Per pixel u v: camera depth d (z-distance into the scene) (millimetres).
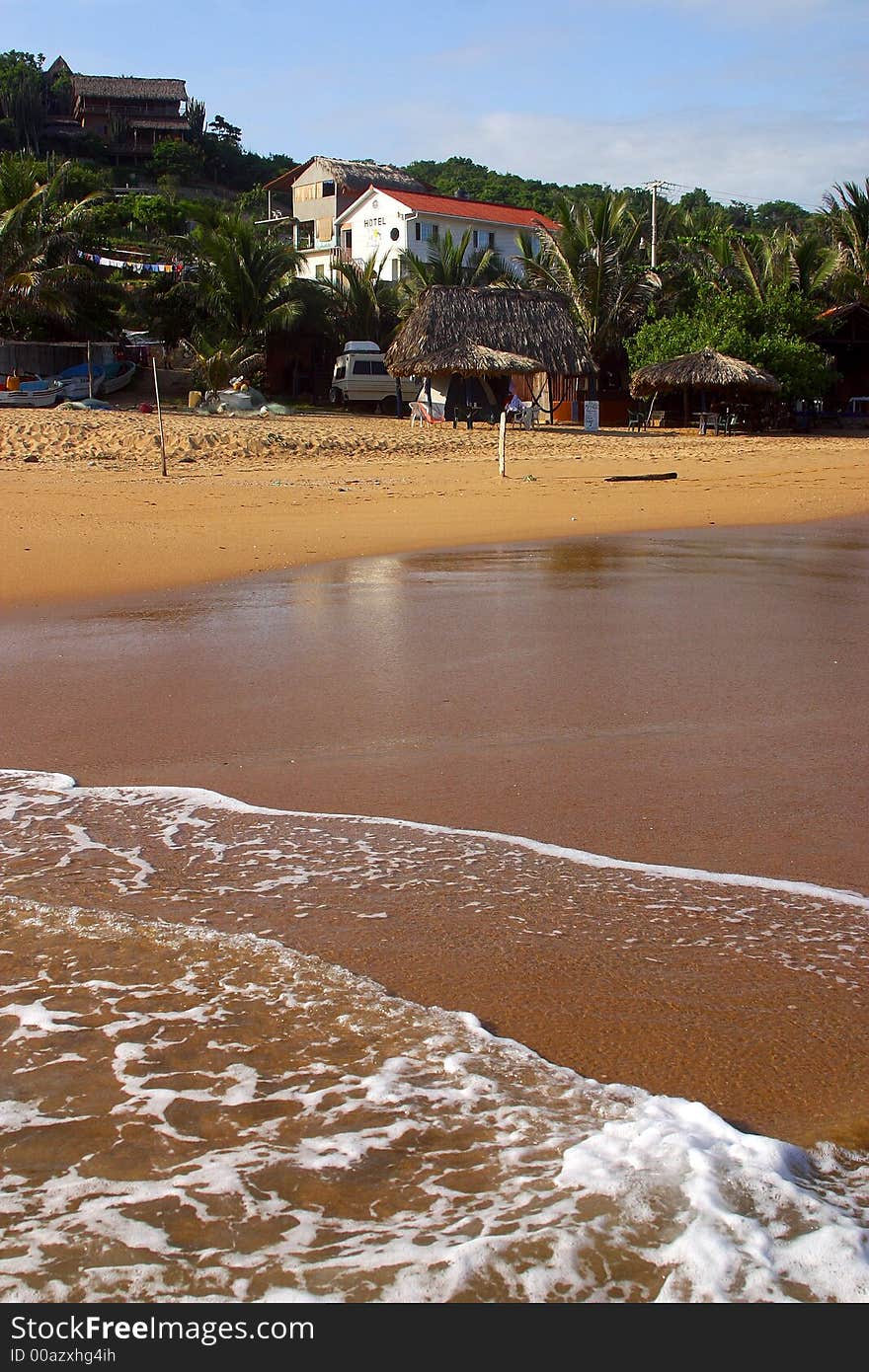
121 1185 2389
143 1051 2943
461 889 4094
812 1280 2104
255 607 9930
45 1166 2455
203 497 18000
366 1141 2529
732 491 20859
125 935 3686
